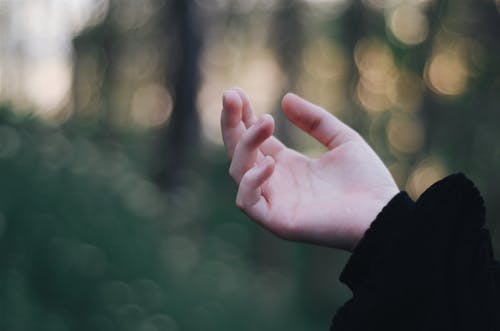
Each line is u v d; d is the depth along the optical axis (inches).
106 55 423.8
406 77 309.0
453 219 45.4
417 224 45.1
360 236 49.2
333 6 510.3
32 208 169.6
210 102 597.6
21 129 188.1
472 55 283.6
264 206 49.9
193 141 363.3
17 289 154.9
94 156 199.9
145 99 448.8
